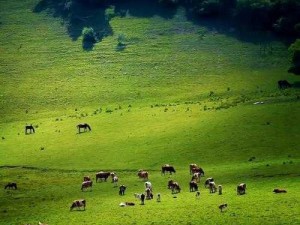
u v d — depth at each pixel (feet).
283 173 491.31
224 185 480.23
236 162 540.52
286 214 382.42
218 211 397.80
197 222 379.96
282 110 650.43
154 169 543.39
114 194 476.95
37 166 579.48
